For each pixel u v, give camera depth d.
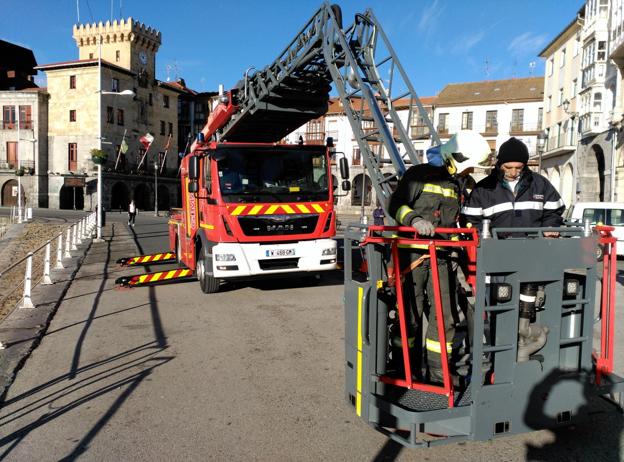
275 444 3.73
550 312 3.42
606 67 29.56
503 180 3.97
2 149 55.72
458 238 3.96
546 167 40.78
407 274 3.88
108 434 3.91
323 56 9.37
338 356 5.82
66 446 3.72
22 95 55.34
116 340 6.52
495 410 3.26
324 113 10.77
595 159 31.88
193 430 3.97
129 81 58.53
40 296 9.34
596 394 3.52
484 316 3.40
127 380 5.07
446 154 3.72
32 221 33.06
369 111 8.11
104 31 59.12
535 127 49.84
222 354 5.92
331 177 9.53
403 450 3.62
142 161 57.41
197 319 7.64
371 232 3.81
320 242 9.28
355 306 3.81
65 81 55.78
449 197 3.87
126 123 58.25
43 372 5.32
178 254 12.84
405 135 7.78
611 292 3.60
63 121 56.22
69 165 56.28
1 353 5.83
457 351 4.19
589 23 31.02
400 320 3.61
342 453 3.59
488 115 51.66
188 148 12.53
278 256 8.98
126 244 20.53
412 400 3.53
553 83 40.53
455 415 3.30
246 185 8.88
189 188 9.67
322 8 9.03
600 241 3.53
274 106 10.28
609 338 3.63
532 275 3.28
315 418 4.17
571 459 3.43
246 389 4.82
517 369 3.30
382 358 3.79
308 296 9.38
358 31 8.80
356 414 4.10
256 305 8.62
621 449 3.56
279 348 6.14
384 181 7.99
